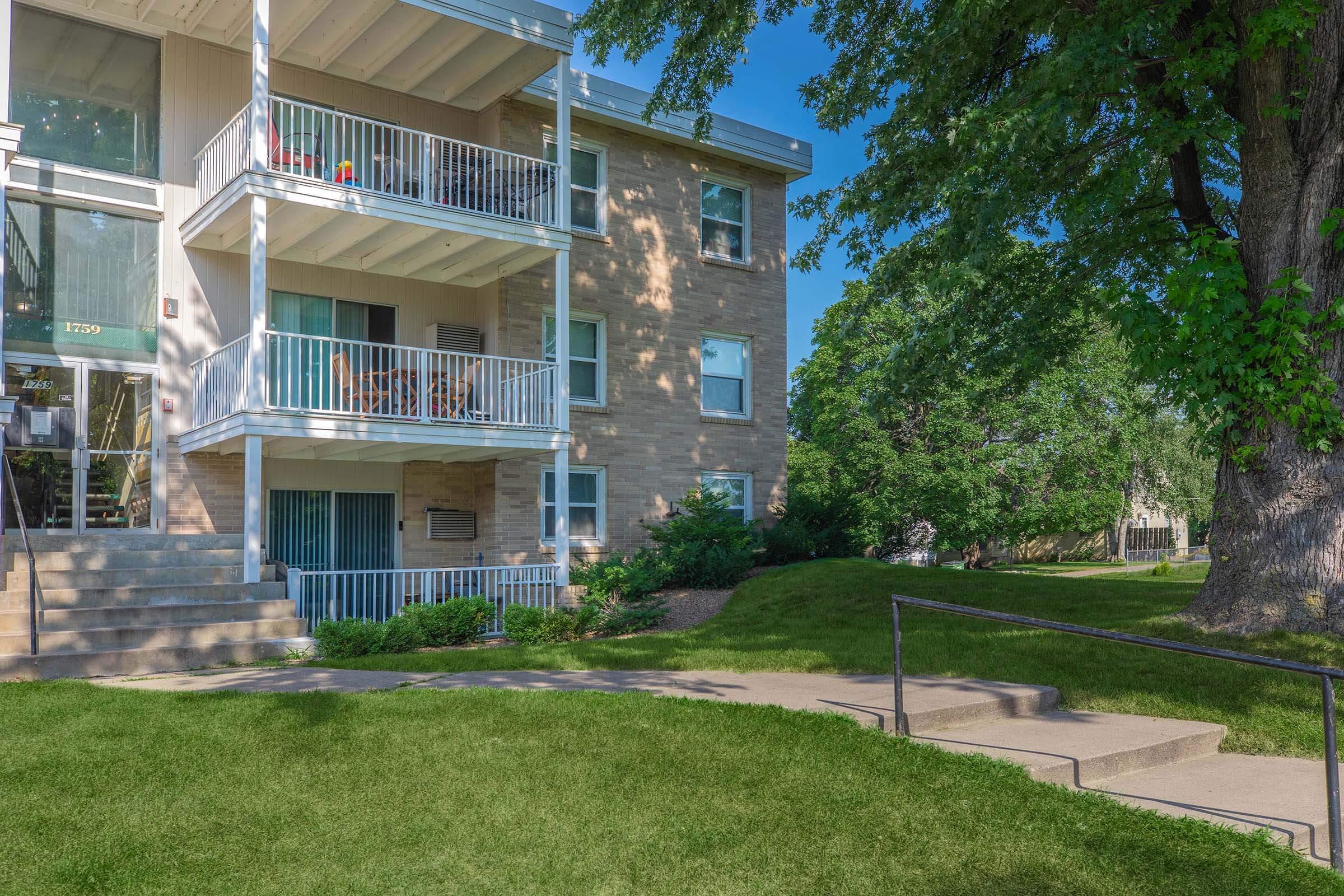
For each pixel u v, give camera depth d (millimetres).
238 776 5770
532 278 16562
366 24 14141
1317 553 8859
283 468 14820
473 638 12789
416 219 13359
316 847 4801
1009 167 9469
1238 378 8922
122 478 13320
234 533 13914
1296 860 4961
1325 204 8922
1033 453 30312
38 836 4855
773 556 18422
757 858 4785
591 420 17094
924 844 4988
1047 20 9977
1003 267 11922
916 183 11758
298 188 12359
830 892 4488
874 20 12938
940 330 12031
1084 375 30688
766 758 6156
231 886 4375
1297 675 7965
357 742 6426
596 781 5746
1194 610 9625
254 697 7738
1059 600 11672
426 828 5043
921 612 11812
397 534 15797
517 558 16062
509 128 16422
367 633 11461
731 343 19516
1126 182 9750
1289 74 9062
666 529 17141
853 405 31375
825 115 13219
